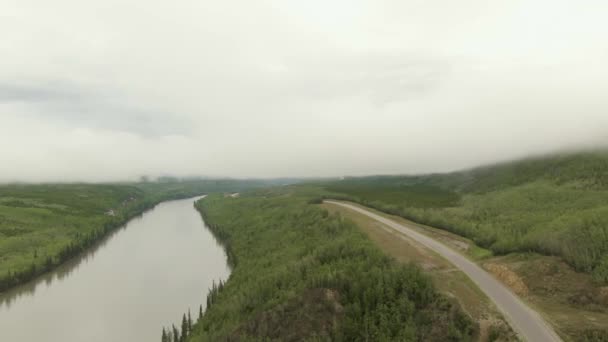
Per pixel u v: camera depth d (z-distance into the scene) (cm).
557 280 5422
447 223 10012
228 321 7081
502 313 4747
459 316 4822
